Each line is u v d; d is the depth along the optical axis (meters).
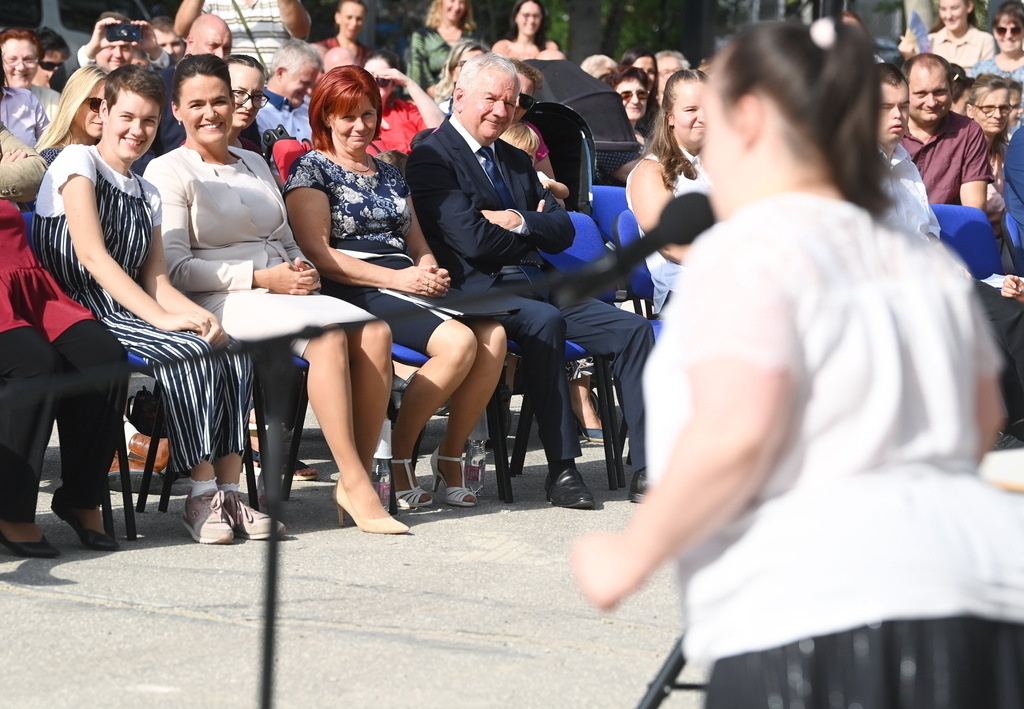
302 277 9.37
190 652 6.43
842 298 2.89
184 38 17.67
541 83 14.47
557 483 9.82
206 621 6.91
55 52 17.41
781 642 2.84
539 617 7.10
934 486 2.95
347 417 8.92
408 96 19.38
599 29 28.19
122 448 8.56
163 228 9.27
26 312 8.26
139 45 14.99
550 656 6.48
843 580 2.81
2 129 9.84
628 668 6.33
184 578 7.70
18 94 13.23
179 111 9.59
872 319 2.91
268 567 3.58
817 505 2.88
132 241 8.87
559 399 9.81
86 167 8.72
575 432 9.91
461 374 9.54
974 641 2.81
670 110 10.86
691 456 2.79
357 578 7.79
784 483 2.92
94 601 7.23
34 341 7.99
